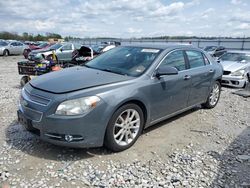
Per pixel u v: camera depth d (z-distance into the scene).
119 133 3.65
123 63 4.37
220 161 3.60
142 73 4.00
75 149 3.71
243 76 9.12
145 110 3.99
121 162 3.43
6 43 25.02
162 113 4.39
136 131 3.91
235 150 3.97
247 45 30.66
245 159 3.68
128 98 3.58
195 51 5.36
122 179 3.06
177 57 4.71
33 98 3.41
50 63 8.17
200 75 5.20
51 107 3.19
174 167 3.38
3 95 6.90
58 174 3.09
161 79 4.17
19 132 4.26
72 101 3.19
